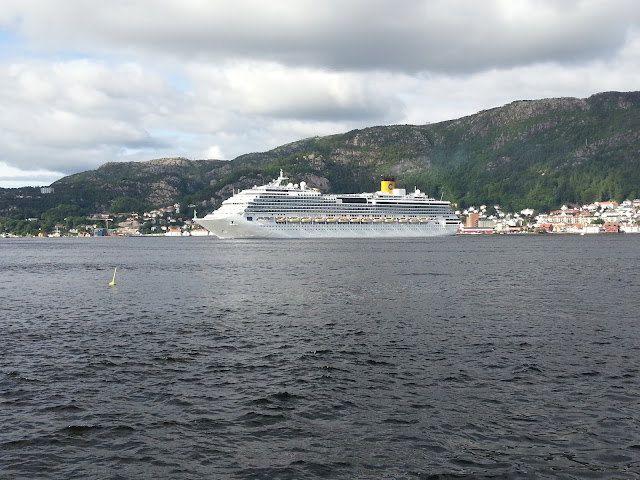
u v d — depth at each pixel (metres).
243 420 28.02
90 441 25.72
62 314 60.19
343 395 31.50
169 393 32.06
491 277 98.00
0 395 31.80
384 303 66.31
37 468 23.23
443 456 24.06
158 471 23.00
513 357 39.41
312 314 58.50
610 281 90.62
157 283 93.19
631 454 24.02
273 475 22.64
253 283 90.06
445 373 35.53
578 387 32.47
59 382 34.25
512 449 24.62
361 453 24.42
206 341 45.34
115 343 44.84
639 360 38.41
